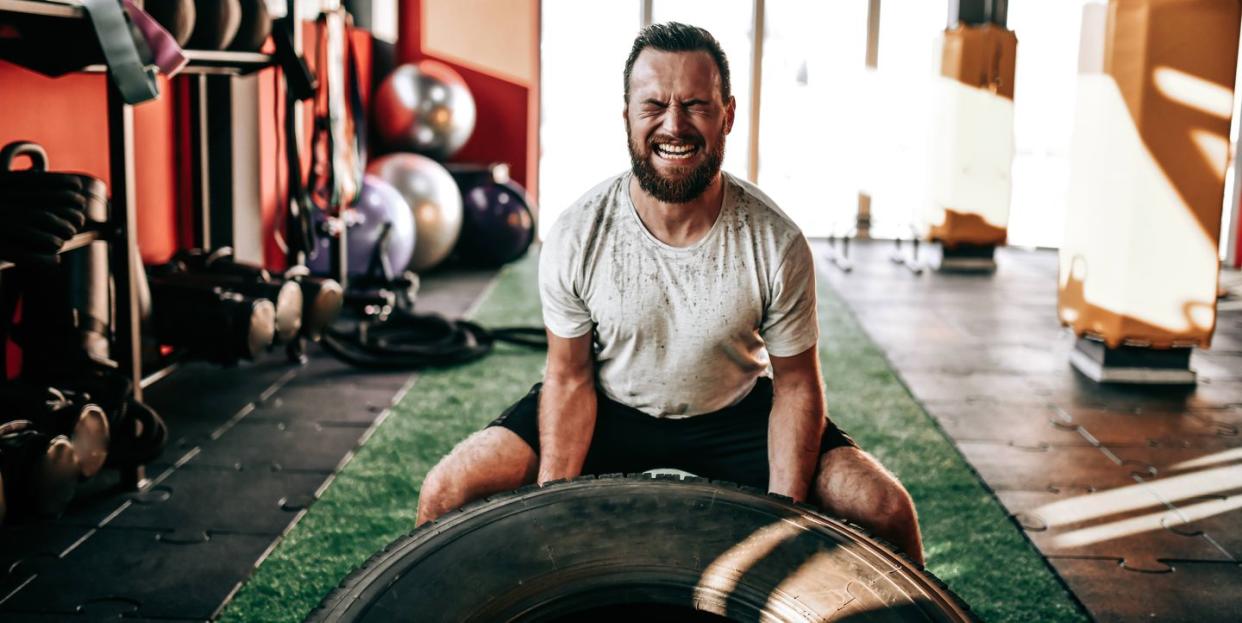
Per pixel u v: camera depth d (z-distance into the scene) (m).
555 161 8.30
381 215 5.22
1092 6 4.56
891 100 7.88
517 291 5.99
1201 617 2.31
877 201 8.10
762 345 2.02
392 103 6.39
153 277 3.26
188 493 2.87
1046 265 7.15
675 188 1.73
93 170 3.60
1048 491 3.04
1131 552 2.63
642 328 1.89
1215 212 3.96
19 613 2.20
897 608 1.37
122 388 2.71
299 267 3.73
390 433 3.42
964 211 6.61
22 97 3.16
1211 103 3.87
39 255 2.33
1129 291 4.04
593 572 1.44
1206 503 2.96
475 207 6.55
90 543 2.54
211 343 3.13
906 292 6.12
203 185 3.79
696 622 1.45
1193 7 3.78
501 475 1.91
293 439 3.33
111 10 2.50
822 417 1.95
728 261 1.83
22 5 2.24
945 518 2.82
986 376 4.31
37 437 2.27
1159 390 4.14
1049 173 8.79
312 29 5.44
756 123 7.76
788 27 7.69
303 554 2.51
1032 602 2.36
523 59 7.28
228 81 4.11
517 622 1.37
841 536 1.52
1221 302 6.07
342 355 4.13
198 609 2.24
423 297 5.75
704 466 2.04
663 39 1.69
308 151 5.47
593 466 2.07
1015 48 6.45
